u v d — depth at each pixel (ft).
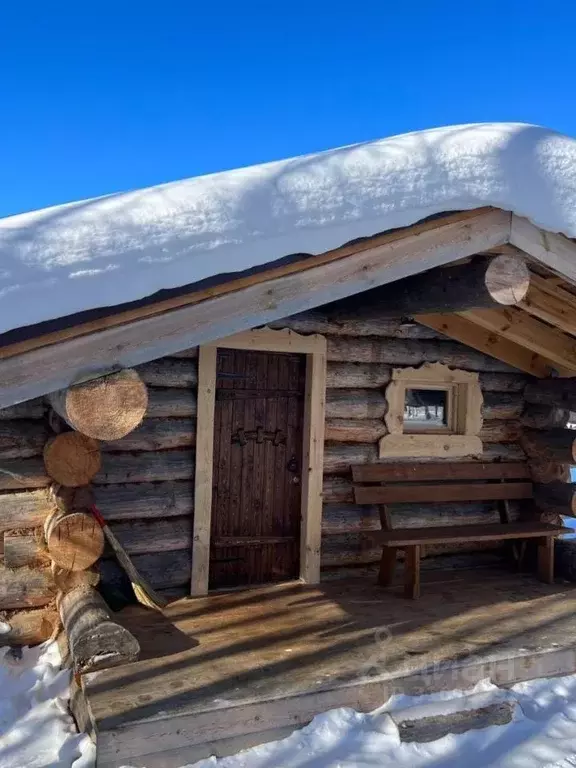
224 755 11.35
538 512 20.68
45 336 8.89
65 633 13.74
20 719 12.23
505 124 11.94
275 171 10.32
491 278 12.28
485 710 12.61
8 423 14.47
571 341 18.43
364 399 19.08
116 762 10.68
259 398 18.15
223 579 18.03
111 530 16.46
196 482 16.99
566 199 11.59
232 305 10.02
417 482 19.74
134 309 9.29
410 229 11.07
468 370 20.22
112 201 9.64
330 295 10.69
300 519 18.54
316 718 11.98
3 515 14.38
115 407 9.41
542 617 16.05
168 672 12.56
